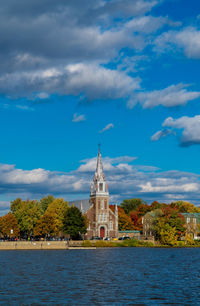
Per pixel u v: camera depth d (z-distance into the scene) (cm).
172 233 17225
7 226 16538
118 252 13362
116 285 5844
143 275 7019
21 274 7119
